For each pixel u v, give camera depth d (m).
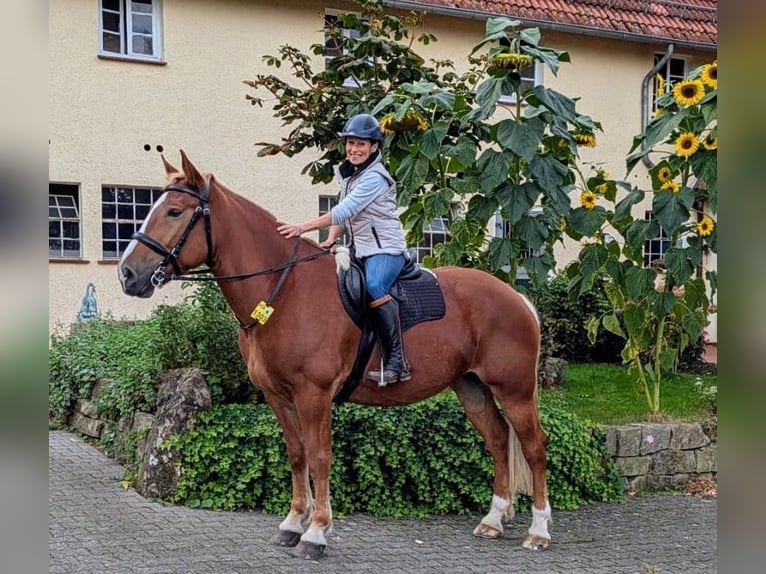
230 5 13.23
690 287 7.93
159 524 5.73
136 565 4.95
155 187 13.06
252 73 13.46
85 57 12.42
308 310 5.04
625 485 7.19
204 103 13.22
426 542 5.68
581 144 7.50
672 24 16.25
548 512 5.68
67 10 12.28
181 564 5.00
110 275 12.75
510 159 6.70
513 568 5.19
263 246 5.08
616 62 15.93
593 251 7.79
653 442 7.32
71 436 8.67
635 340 8.14
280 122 13.70
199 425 6.30
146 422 6.81
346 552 5.36
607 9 15.90
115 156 12.70
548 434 6.76
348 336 5.12
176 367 7.00
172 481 6.25
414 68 8.95
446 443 6.44
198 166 13.23
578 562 5.36
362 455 6.25
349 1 13.79
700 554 5.59
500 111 13.88
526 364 5.57
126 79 12.70
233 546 5.35
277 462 6.17
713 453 7.61
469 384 5.85
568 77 15.47
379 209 5.19
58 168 12.34
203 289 7.16
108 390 7.87
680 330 8.46
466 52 14.63
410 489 6.48
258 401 6.91
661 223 7.23
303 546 5.18
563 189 6.92
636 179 15.99
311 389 5.04
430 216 7.07
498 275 7.61
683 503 6.95
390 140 7.31
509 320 5.55
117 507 6.09
